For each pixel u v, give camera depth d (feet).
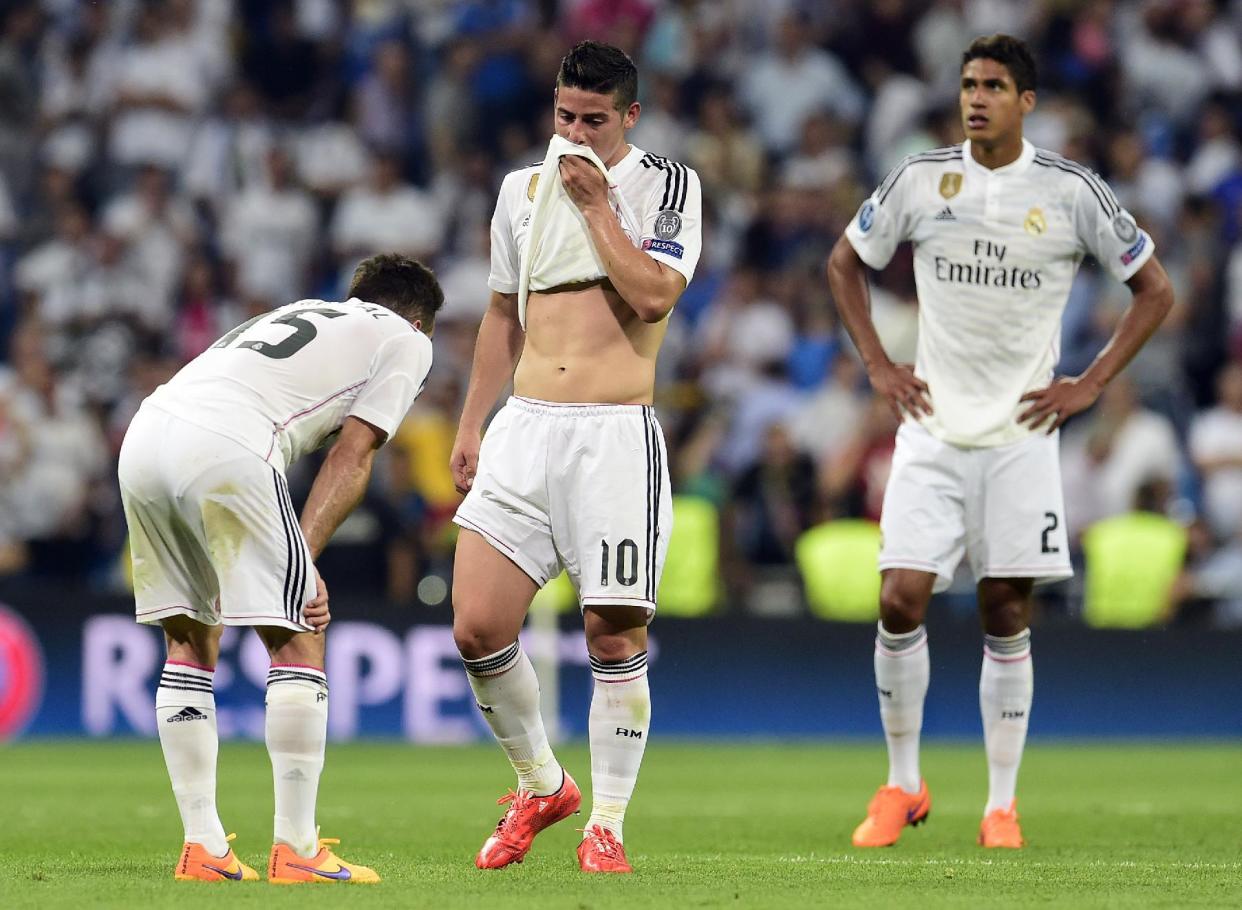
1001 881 59.52
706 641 153.28
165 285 192.85
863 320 79.00
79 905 49.98
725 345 190.80
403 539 152.76
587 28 219.00
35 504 165.48
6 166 203.41
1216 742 156.76
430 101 213.87
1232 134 223.92
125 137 203.62
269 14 217.36
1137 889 57.06
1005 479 76.43
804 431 181.16
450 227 202.49
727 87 217.77
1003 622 77.20
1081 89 222.28
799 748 146.51
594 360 61.46
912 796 77.66
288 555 56.49
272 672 56.90
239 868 57.98
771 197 206.90
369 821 87.20
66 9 211.20
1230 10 233.14
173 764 57.72
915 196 77.15
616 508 60.80
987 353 76.33
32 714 143.54
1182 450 183.32
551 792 63.31
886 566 76.74
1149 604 159.63
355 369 59.21
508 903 50.70
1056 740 156.04
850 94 221.05
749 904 51.44
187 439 56.13
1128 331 76.38
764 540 163.84
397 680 147.84
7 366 192.85
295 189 203.31
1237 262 203.31
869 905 51.62
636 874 60.59
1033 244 75.72
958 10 224.74
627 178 61.52
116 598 145.59
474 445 64.69
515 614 61.36
